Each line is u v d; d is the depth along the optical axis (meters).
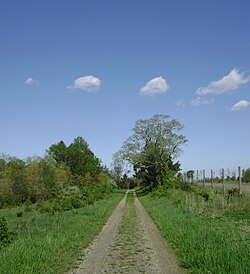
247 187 40.06
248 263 9.20
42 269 10.94
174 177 54.25
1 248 15.42
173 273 10.50
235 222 18.22
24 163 64.31
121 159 69.00
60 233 17.25
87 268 11.43
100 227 21.52
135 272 10.80
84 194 46.41
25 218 30.94
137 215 29.22
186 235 14.73
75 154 92.38
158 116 66.81
